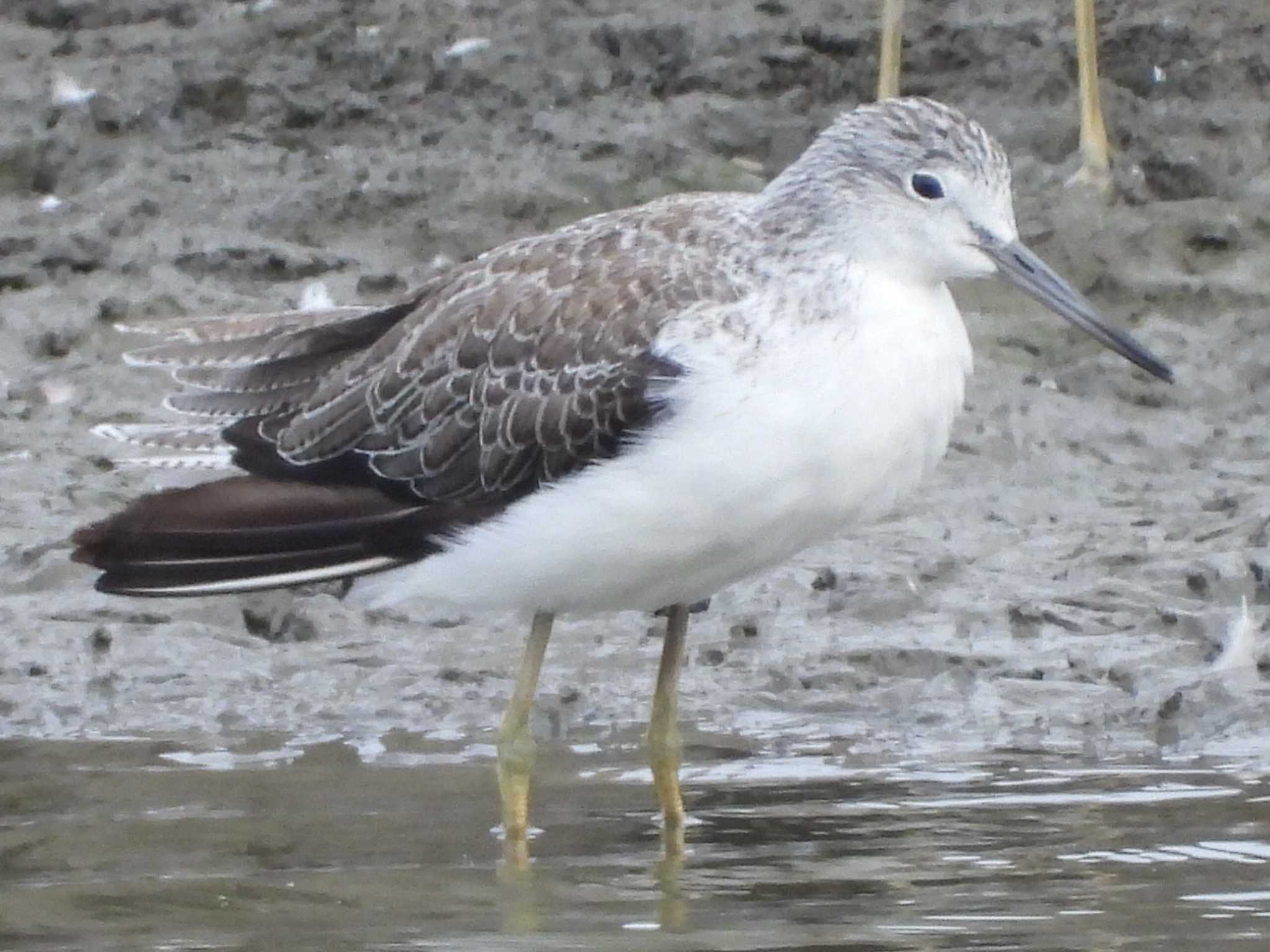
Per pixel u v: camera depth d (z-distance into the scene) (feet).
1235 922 30.14
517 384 35.27
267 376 37.04
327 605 46.32
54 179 65.82
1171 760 38.55
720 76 67.67
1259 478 52.37
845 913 30.99
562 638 45.21
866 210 34.63
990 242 35.53
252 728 41.29
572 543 34.42
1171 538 48.67
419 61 68.23
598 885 32.58
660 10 69.26
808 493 34.09
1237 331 58.70
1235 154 64.80
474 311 36.01
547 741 40.65
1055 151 65.72
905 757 39.11
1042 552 48.19
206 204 64.34
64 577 47.01
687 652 44.19
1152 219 62.54
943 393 34.81
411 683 43.09
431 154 65.92
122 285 61.05
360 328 37.19
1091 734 40.14
